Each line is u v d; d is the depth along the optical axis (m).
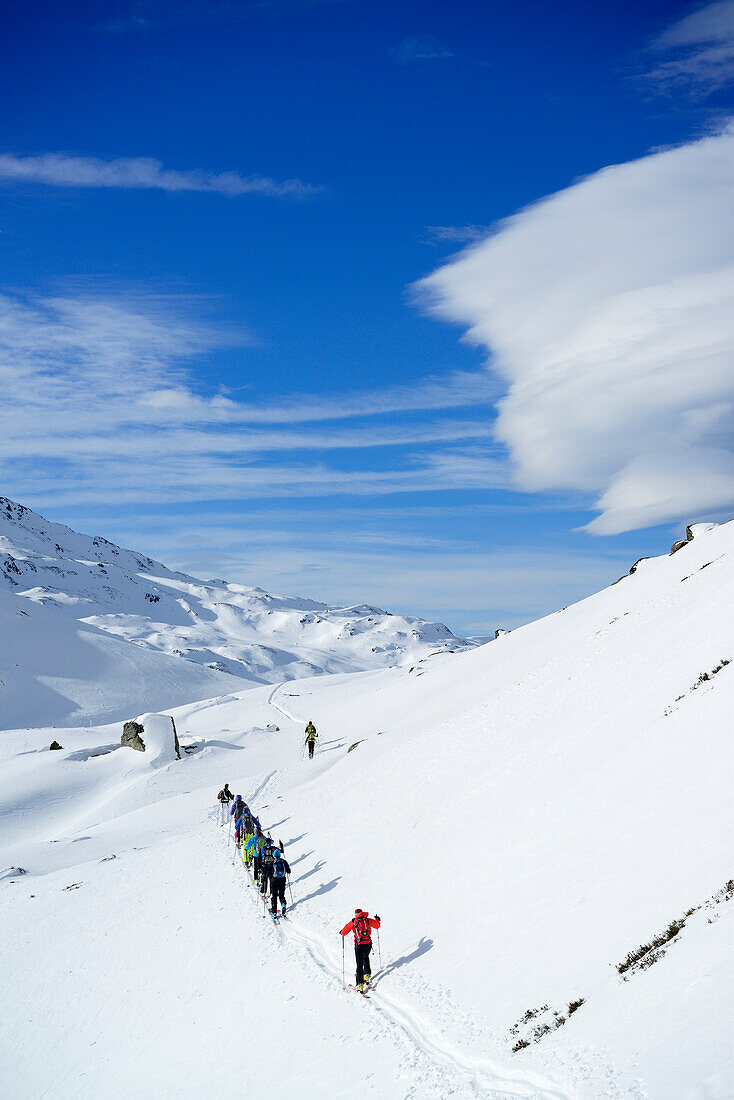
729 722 15.92
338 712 78.06
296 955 18.22
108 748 77.38
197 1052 15.52
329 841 26.25
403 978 14.95
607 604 52.41
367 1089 11.54
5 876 38.66
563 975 11.91
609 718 22.33
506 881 16.45
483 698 43.75
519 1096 9.41
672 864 12.61
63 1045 18.73
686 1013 8.60
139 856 36.25
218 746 72.19
